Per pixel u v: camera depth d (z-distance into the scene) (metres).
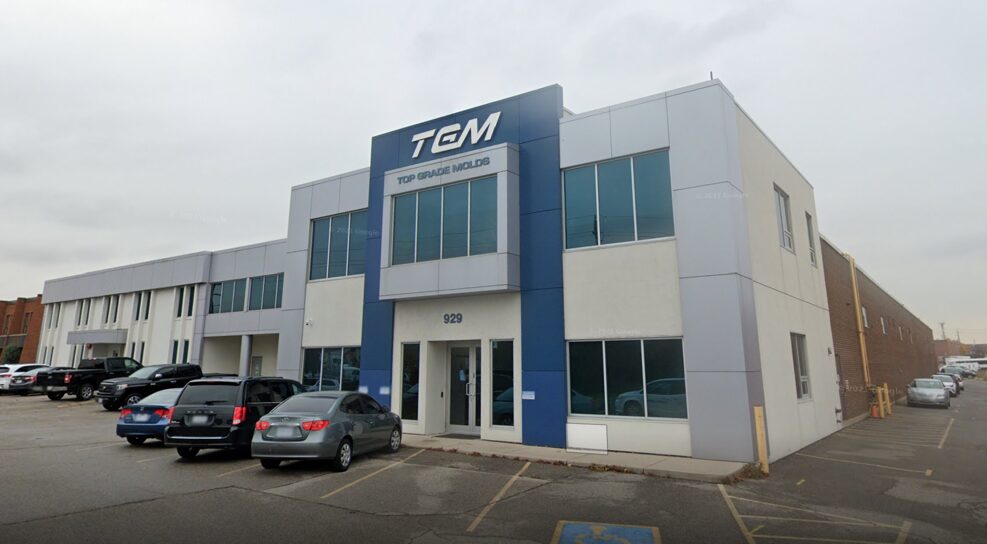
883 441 15.45
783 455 12.75
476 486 9.41
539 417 13.71
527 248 14.64
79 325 40.28
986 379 75.44
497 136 15.65
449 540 6.55
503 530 6.96
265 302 27.48
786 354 14.36
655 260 12.85
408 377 16.53
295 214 21.42
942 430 18.08
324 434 10.31
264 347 28.83
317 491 8.95
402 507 8.02
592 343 13.44
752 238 13.21
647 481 9.87
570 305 13.80
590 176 14.16
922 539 6.74
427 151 17.17
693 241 12.41
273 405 12.42
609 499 8.57
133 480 9.59
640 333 12.79
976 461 12.14
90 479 9.63
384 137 18.34
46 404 24.50
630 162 13.63
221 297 29.89
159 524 6.98
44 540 6.24
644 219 13.23
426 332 16.22
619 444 12.64
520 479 9.99
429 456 12.38
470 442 14.20
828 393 17.94
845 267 23.77
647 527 7.11
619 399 12.88
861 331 24.30
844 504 8.37
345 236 19.88
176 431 11.39
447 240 15.60
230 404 11.53
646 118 13.45
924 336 54.41
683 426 11.98
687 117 12.92
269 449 10.28
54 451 12.60
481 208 15.11
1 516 7.22
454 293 15.02
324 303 19.78
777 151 16.44
